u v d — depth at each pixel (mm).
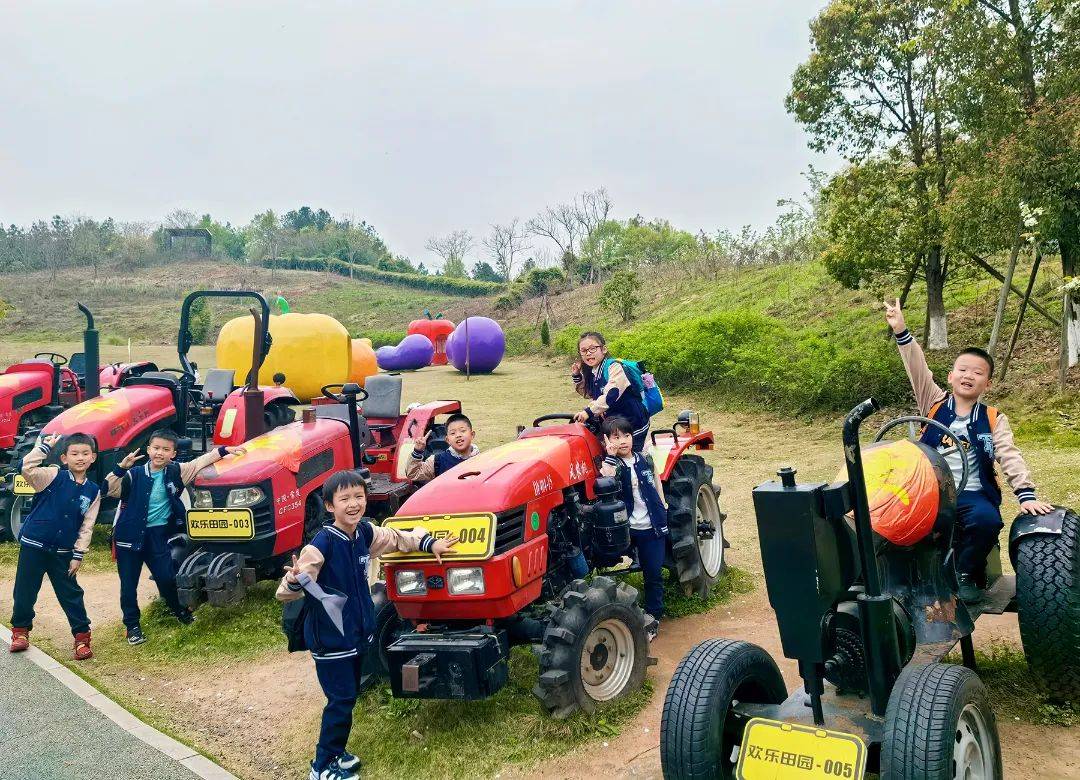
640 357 18797
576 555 4965
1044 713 3896
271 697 5051
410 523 4422
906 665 3141
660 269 38062
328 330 17062
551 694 4113
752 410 14711
